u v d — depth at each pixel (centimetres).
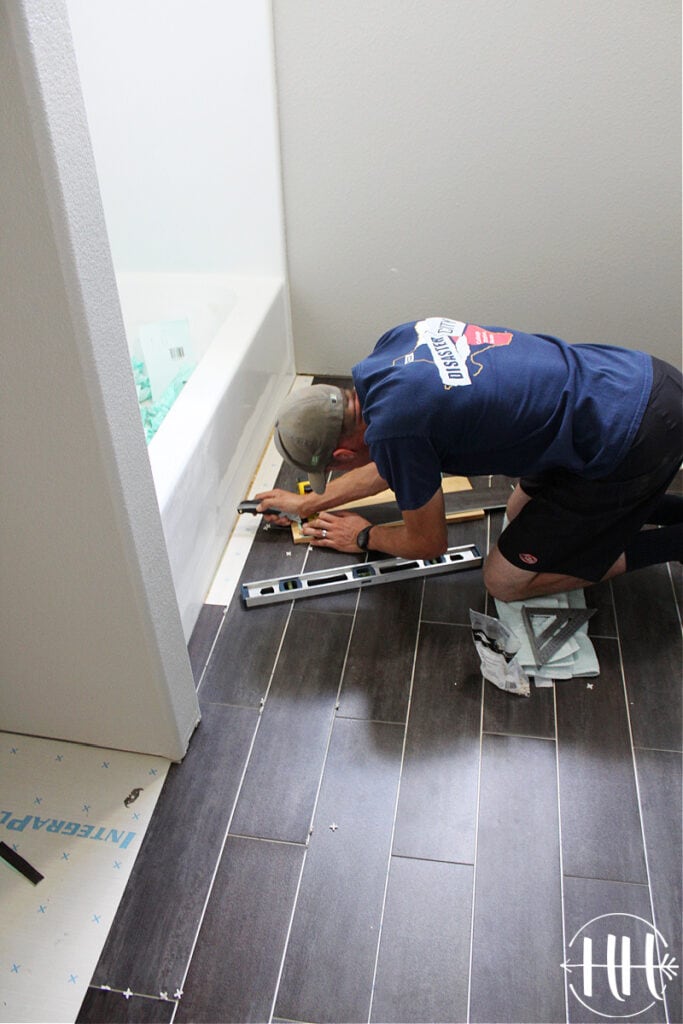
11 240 95
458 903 143
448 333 154
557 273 255
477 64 218
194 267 268
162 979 134
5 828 155
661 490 167
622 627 192
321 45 220
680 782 160
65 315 100
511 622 191
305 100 230
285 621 197
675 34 206
